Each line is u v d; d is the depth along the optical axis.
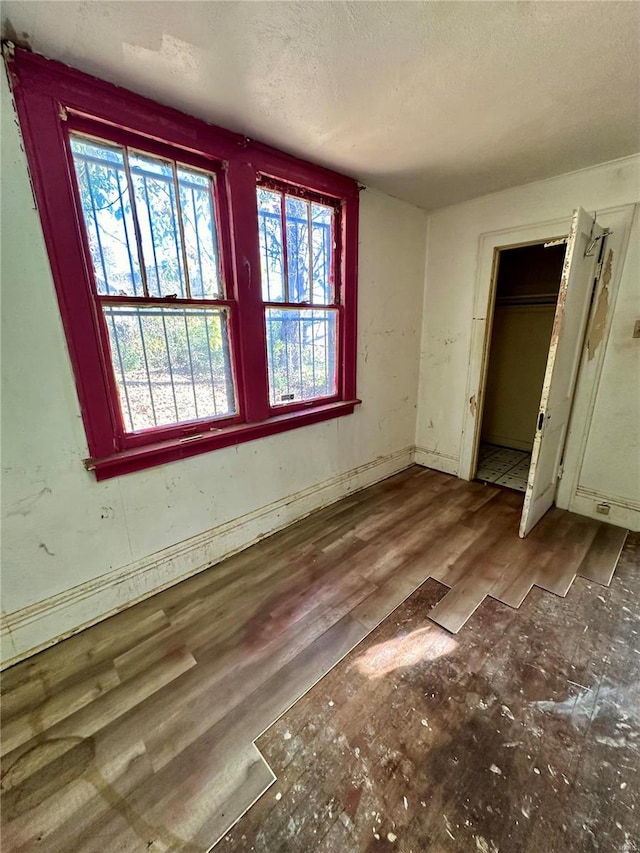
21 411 1.47
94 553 1.75
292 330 2.46
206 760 1.21
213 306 2.00
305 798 1.11
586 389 2.57
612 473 2.57
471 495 3.07
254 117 1.72
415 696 1.41
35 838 1.03
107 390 1.70
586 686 1.44
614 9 1.12
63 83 1.37
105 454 1.71
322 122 1.77
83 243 1.55
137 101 1.54
